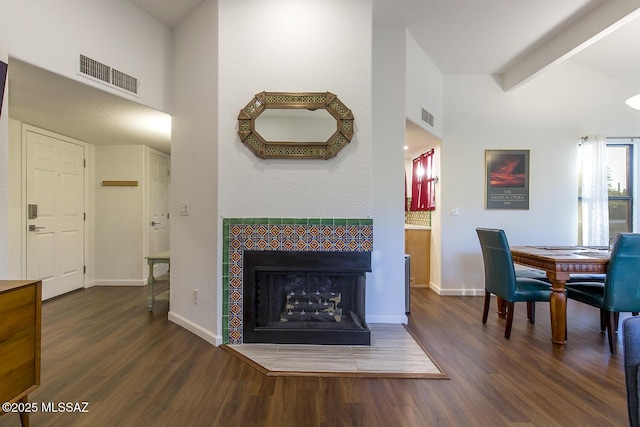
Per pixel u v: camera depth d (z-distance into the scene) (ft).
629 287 8.18
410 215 18.65
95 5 8.27
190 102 9.61
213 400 6.09
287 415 5.66
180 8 9.37
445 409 5.85
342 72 8.71
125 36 8.99
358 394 6.32
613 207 14.60
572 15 9.98
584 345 8.73
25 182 11.80
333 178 8.73
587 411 5.80
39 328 5.40
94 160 15.01
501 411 5.80
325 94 8.62
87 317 10.68
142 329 9.64
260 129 8.64
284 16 8.67
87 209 14.69
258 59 8.67
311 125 8.66
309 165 8.73
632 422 3.85
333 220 8.64
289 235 8.66
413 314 11.50
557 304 8.61
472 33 11.06
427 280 15.69
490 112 14.28
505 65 13.43
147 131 12.60
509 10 9.75
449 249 14.35
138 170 15.06
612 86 14.14
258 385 6.63
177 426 5.36
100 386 6.54
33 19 7.06
